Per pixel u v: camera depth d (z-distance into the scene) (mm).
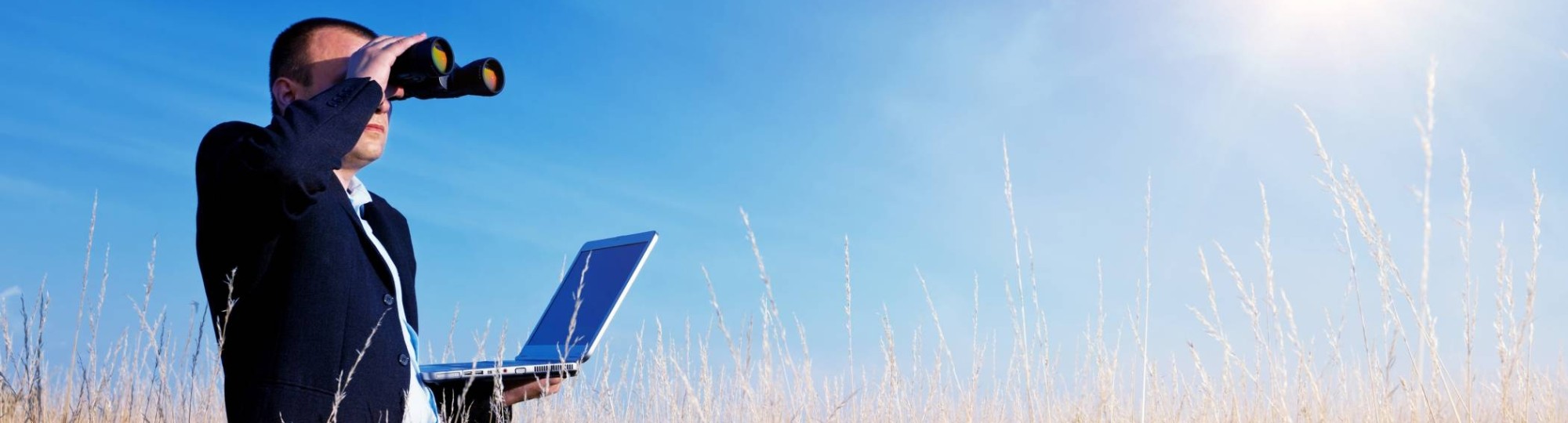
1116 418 2734
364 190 1876
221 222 1501
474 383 1974
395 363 1649
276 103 1800
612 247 2320
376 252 1671
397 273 1743
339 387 1512
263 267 1522
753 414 2391
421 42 1752
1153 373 2814
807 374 2547
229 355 1552
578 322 2166
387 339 1641
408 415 1663
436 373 1831
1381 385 2141
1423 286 1854
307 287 1518
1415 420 1983
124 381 2391
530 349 2258
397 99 1843
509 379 1999
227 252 1523
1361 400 2236
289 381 1478
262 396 1470
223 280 1550
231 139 1533
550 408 2932
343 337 1544
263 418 1458
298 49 1775
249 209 1458
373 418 1574
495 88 1883
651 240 2211
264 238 1497
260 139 1421
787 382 2531
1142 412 2797
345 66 1771
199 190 1548
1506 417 1862
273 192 1420
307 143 1433
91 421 2336
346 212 1632
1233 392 2420
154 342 2320
